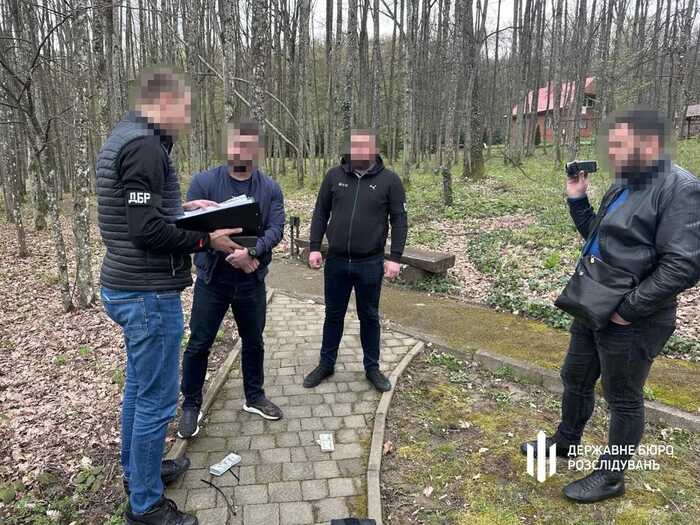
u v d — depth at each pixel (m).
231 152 3.21
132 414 2.79
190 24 15.24
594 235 2.75
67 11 6.83
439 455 3.30
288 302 6.55
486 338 5.11
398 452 3.34
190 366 3.43
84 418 3.88
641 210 2.50
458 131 23.89
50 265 9.80
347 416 3.76
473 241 9.59
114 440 3.54
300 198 17.47
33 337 5.85
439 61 23.48
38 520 2.79
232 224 2.72
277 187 3.51
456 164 24.00
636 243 2.53
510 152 24.98
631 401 2.74
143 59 18.62
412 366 4.58
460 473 3.13
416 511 2.83
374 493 2.91
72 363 4.98
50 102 13.91
